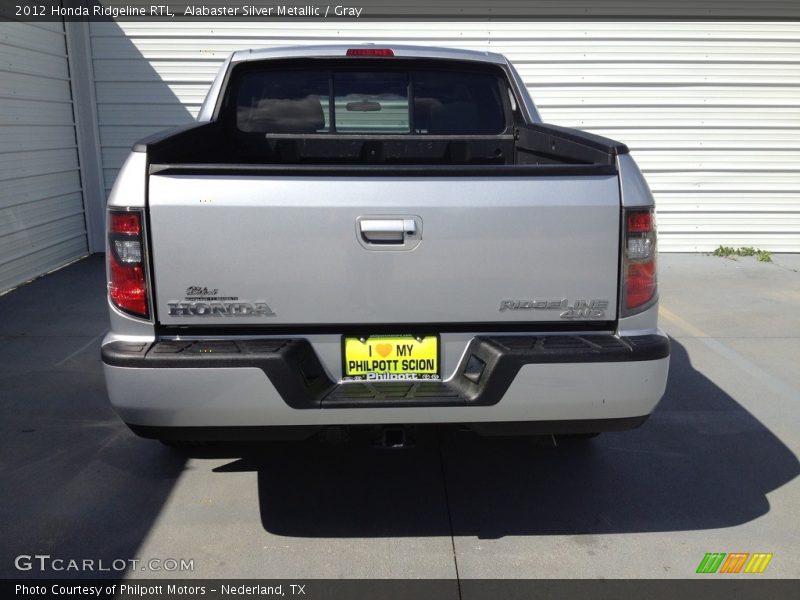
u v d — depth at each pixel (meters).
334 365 2.82
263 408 2.72
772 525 3.28
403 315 2.76
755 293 7.14
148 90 8.42
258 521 3.30
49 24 7.77
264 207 2.67
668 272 7.99
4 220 6.94
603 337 2.84
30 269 7.48
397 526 3.27
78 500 3.46
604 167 2.77
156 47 8.32
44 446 3.99
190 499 3.48
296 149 4.34
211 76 8.38
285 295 2.73
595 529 3.25
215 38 8.30
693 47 8.40
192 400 2.71
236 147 4.33
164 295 2.72
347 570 2.97
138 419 2.76
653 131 8.62
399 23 8.30
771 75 8.47
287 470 3.75
